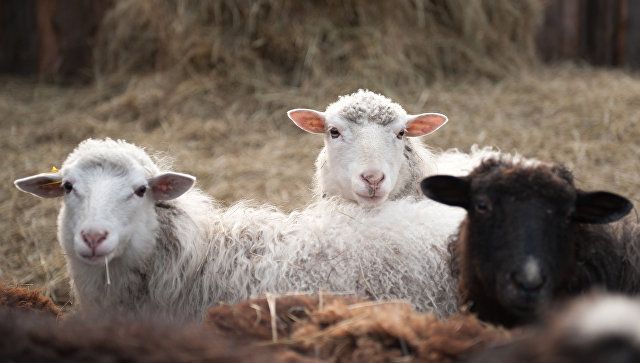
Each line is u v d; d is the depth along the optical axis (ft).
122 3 45.47
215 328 14.97
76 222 19.07
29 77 49.24
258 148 36.81
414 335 14.02
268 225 21.18
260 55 41.96
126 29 45.80
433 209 21.68
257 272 20.12
